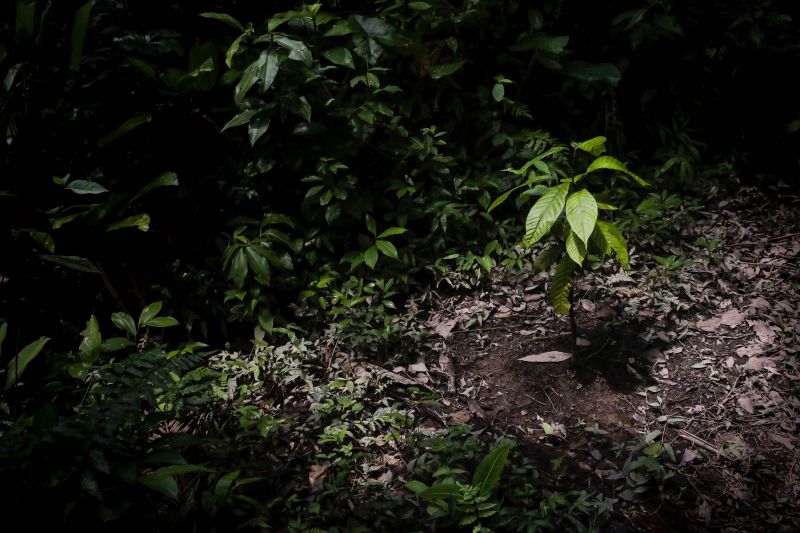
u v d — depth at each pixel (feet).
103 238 12.42
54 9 11.92
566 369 11.62
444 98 15.71
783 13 17.92
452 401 11.05
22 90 10.92
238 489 8.79
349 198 13.35
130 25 13.37
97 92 12.19
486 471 8.31
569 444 10.11
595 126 16.46
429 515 8.59
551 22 15.92
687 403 10.76
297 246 12.98
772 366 11.26
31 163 11.09
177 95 12.42
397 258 12.61
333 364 11.58
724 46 16.55
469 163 15.35
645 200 15.02
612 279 13.48
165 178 11.57
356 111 13.01
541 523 8.02
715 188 16.26
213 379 11.04
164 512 7.83
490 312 13.17
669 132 16.81
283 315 12.91
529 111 16.49
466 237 14.61
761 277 13.67
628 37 16.39
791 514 8.68
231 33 14.10
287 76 12.52
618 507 8.89
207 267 13.20
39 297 11.58
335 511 8.59
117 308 12.82
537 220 9.53
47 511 6.96
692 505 8.89
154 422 7.93
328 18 13.39
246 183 13.17
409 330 12.38
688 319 12.61
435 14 15.26
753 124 17.87
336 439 9.68
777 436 9.96
